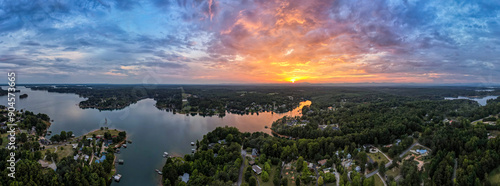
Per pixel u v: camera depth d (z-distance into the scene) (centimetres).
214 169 11762
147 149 16325
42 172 10994
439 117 19850
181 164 12294
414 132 16088
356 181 10106
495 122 16438
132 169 13350
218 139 17662
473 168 9512
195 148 16638
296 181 10738
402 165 11300
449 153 11356
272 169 12406
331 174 11019
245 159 13675
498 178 9325
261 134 18325
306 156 13638
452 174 10194
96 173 11131
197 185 10288
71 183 10512
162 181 11762
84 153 14175
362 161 12250
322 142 14600
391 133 16475
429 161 12031
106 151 15312
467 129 14538
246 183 10462
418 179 10038
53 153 13088
